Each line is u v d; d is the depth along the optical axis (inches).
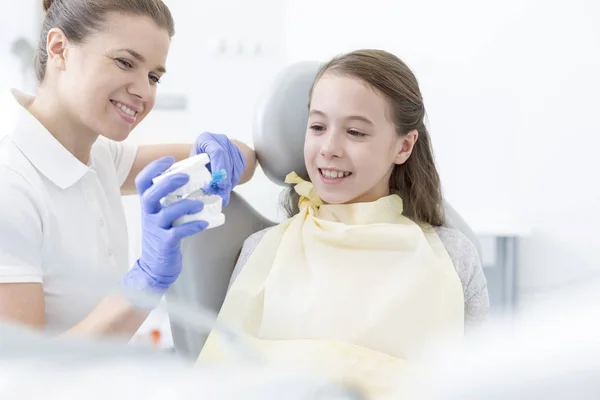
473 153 85.8
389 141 36.0
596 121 80.2
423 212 38.9
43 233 30.4
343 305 31.4
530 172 83.3
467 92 85.9
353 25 93.7
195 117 99.0
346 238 33.8
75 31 30.6
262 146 40.4
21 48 71.6
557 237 81.4
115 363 8.7
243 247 38.2
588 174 80.4
